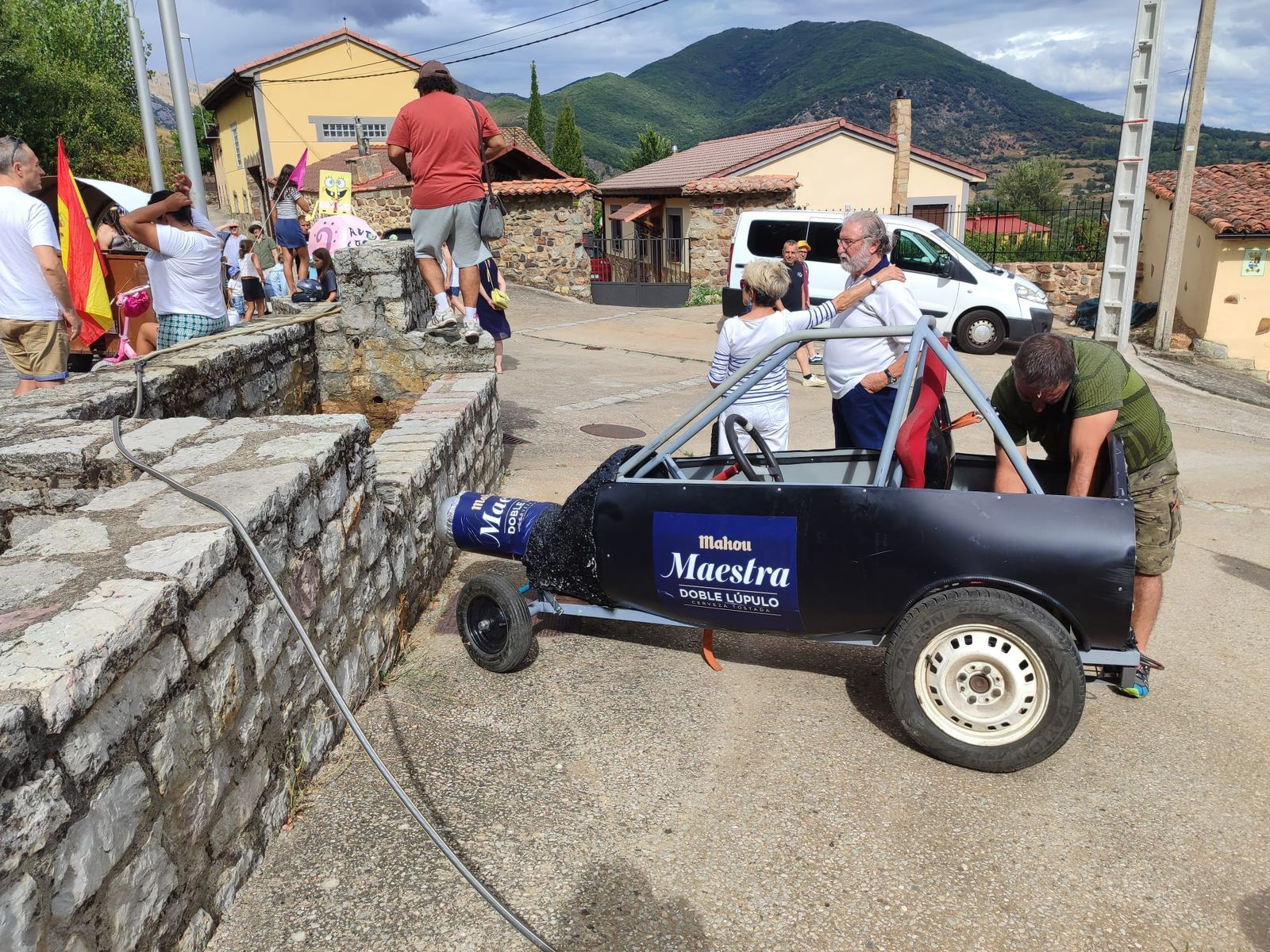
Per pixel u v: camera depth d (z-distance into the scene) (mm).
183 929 2346
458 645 4371
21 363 5613
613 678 4031
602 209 31250
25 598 2168
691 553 3600
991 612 3082
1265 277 15133
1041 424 3641
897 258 14133
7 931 1651
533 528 4133
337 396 7488
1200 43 14148
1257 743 3521
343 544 3572
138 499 2930
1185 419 10508
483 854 2861
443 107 6207
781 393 4797
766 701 3830
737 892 2703
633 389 11250
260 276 11773
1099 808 3096
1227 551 5836
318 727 3293
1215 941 2502
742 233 14680
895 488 3266
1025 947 2488
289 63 31734
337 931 2539
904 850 2889
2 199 5285
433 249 6480
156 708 2207
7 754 1648
